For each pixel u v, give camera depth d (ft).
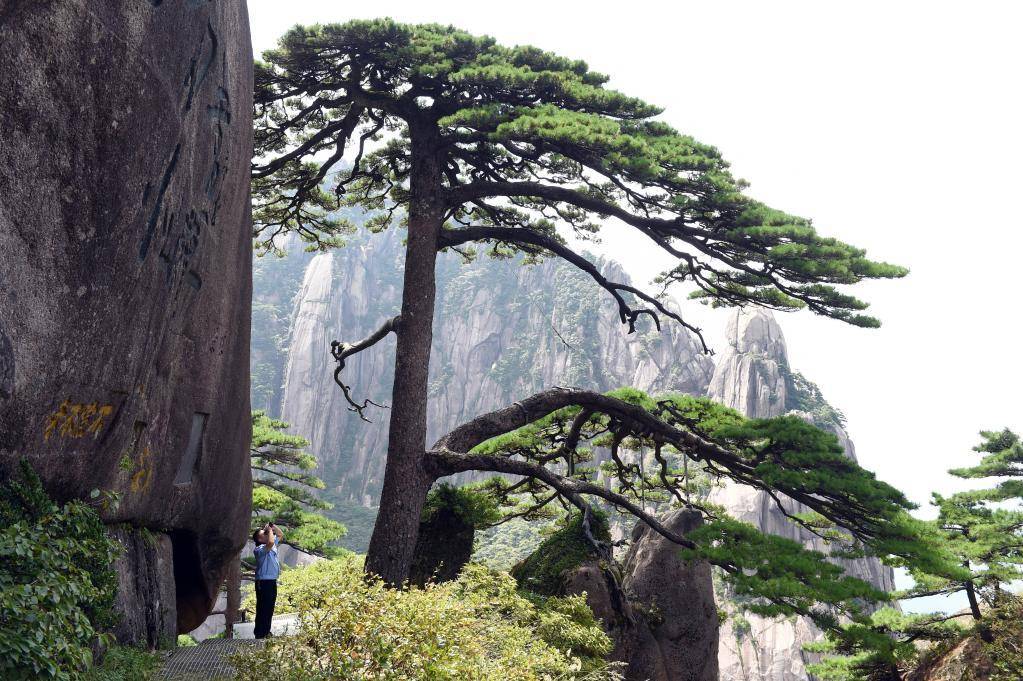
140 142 29.45
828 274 65.62
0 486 27.53
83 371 29.84
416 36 73.36
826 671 116.98
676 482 91.04
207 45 35.63
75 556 30.01
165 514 46.52
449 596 39.19
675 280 81.15
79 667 25.36
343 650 30.27
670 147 67.56
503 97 71.77
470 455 72.08
